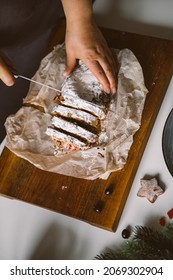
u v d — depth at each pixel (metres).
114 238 0.82
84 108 0.84
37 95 0.89
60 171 0.85
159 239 0.73
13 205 0.88
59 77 0.89
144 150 0.85
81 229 0.83
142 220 0.81
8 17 0.86
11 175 0.88
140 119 0.84
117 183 0.82
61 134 0.83
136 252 0.73
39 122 0.88
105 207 0.82
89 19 0.84
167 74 0.88
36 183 0.86
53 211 0.85
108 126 0.84
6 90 0.97
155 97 0.86
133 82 0.86
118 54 0.88
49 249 0.84
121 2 0.97
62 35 0.96
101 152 0.83
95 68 0.83
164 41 0.90
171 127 0.81
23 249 0.85
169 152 0.81
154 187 0.81
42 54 0.98
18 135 0.87
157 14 0.94
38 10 0.91
